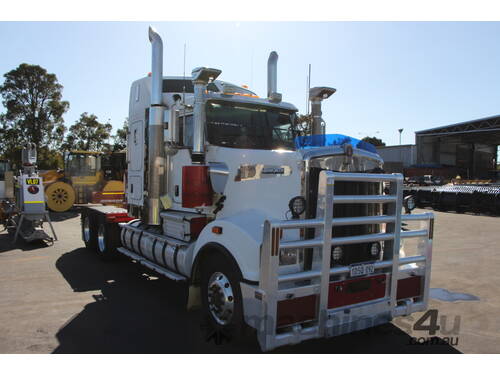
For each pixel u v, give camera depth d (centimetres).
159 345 409
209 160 483
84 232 925
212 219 494
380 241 406
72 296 575
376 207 415
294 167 438
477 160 6719
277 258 334
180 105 533
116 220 777
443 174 5612
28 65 4125
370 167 452
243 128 517
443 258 895
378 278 390
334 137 438
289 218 429
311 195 402
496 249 1008
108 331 446
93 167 2017
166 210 575
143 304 543
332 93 589
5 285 627
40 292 592
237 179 471
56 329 450
